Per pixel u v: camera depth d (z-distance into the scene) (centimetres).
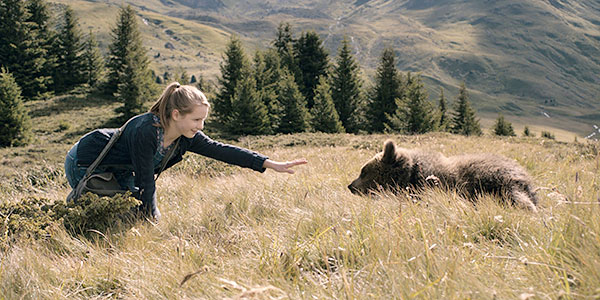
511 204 428
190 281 279
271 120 5319
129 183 455
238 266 301
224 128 5384
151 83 6341
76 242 372
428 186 484
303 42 6750
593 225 271
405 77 6044
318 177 704
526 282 240
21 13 6406
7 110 4300
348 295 233
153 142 401
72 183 443
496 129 8219
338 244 318
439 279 230
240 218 448
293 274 292
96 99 6744
